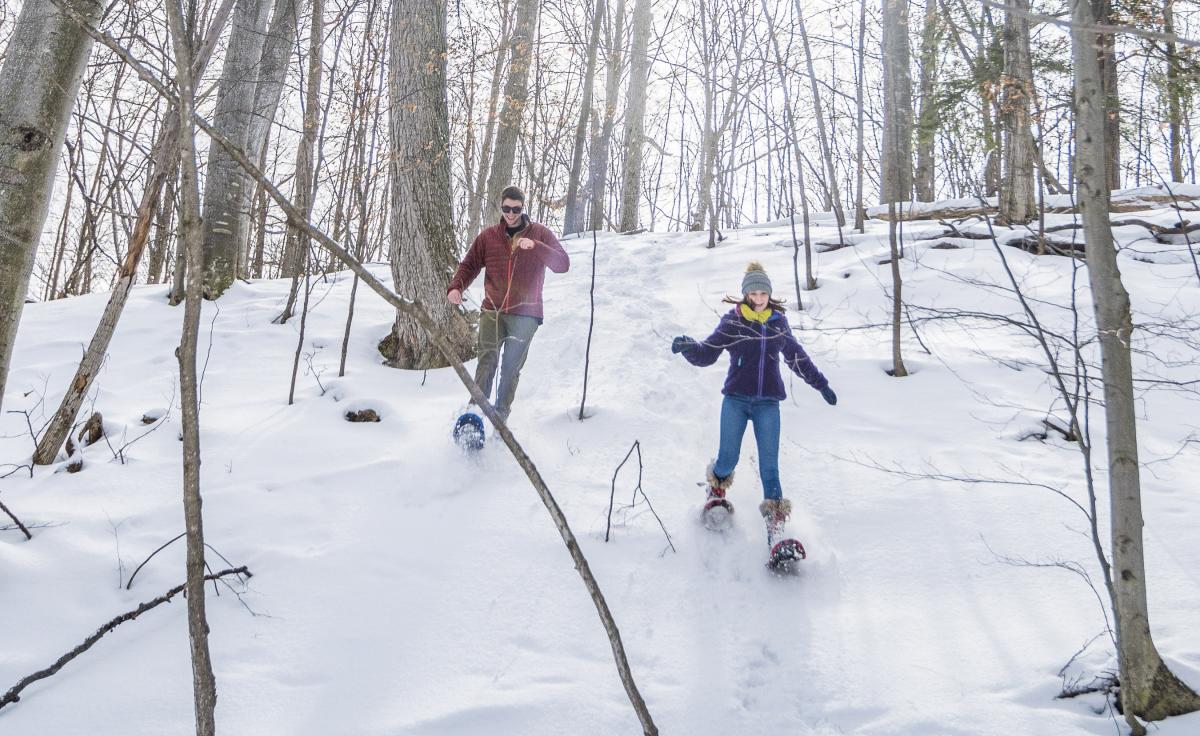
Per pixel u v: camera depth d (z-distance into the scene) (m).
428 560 3.42
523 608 3.11
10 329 2.55
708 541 3.56
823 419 4.63
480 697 2.62
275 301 7.54
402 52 6.08
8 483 4.09
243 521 3.69
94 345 4.35
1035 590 3.01
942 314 2.86
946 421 4.41
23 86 2.52
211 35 2.61
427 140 6.08
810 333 5.89
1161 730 2.26
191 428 1.47
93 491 3.94
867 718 2.51
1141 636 2.32
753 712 2.60
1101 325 2.41
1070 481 3.69
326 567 3.34
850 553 3.39
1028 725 2.37
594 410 4.88
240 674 2.74
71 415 4.36
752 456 4.41
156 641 2.91
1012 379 4.80
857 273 7.11
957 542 3.35
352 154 6.23
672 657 2.84
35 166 2.55
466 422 4.18
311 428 4.72
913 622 2.93
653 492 3.96
